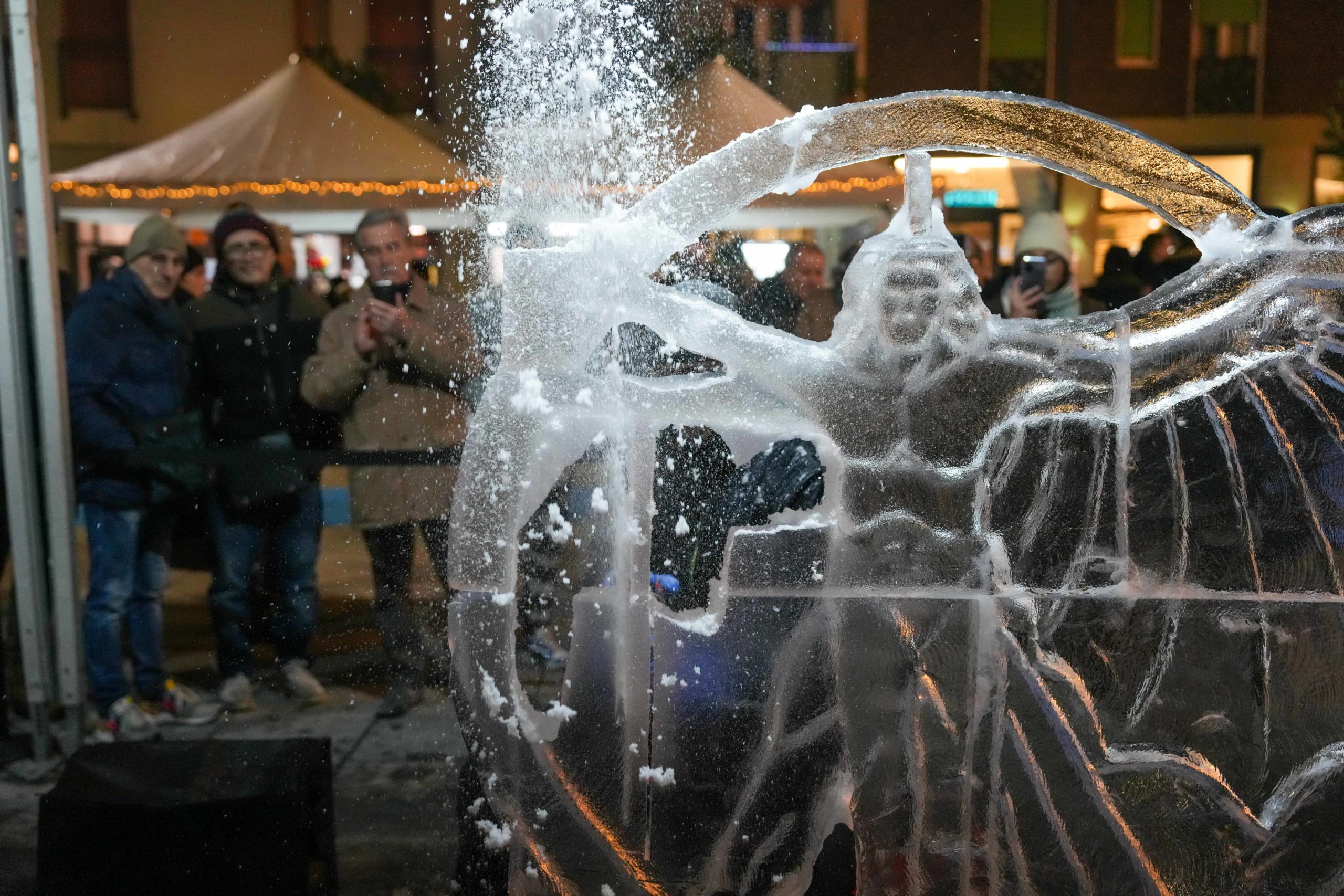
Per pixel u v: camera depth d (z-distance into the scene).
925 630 1.79
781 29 3.70
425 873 2.45
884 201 3.49
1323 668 1.83
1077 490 1.80
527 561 2.53
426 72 3.97
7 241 2.91
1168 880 1.81
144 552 3.32
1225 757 1.83
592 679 1.85
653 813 1.85
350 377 3.23
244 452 3.29
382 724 3.25
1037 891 1.81
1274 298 1.80
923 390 1.77
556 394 1.79
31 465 2.99
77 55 4.68
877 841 1.81
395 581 3.37
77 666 3.08
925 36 3.95
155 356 3.25
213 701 3.38
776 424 1.79
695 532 2.03
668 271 2.61
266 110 3.94
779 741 1.83
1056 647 1.82
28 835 2.68
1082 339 1.78
